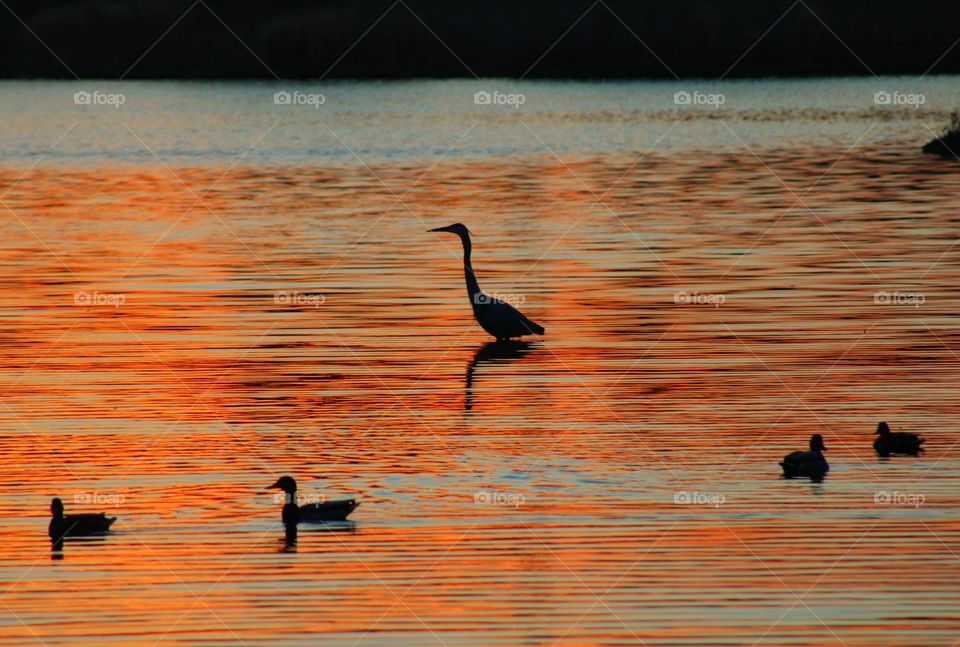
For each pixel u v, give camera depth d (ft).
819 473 51.47
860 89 237.86
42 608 41.06
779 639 38.99
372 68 257.96
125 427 58.13
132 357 71.00
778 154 168.14
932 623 39.83
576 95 235.61
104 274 94.17
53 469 52.70
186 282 91.50
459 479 51.16
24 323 79.15
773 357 69.77
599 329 77.20
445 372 67.72
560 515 47.75
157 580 42.83
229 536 46.19
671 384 64.80
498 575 43.06
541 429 57.47
